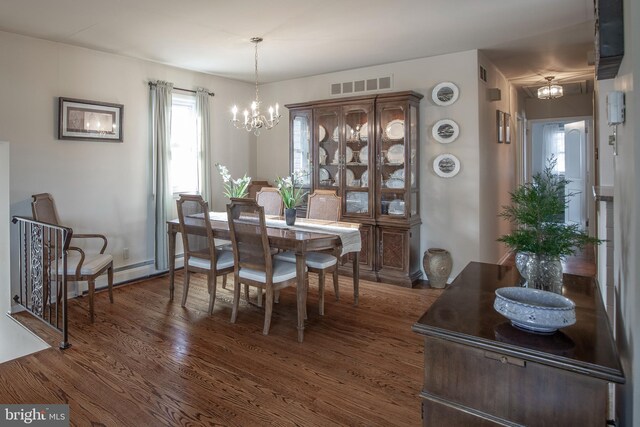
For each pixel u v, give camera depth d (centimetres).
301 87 564
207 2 306
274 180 600
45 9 317
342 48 428
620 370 111
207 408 226
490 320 144
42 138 392
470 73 442
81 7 313
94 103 425
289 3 310
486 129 475
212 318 359
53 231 369
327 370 270
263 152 611
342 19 344
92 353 291
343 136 491
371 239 477
